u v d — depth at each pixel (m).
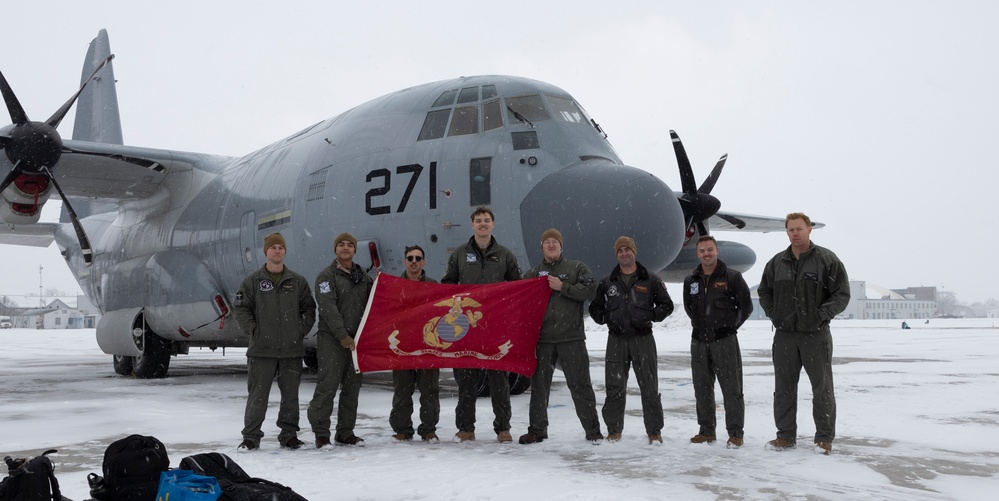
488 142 9.75
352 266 6.67
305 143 12.27
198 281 13.46
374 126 10.93
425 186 9.91
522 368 6.46
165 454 3.50
